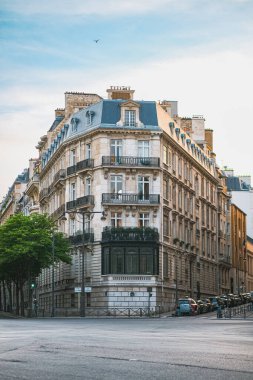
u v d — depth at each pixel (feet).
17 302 291.17
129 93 306.76
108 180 275.80
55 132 344.90
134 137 278.87
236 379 46.85
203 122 379.35
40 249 264.52
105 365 55.77
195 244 340.59
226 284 419.33
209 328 136.98
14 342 85.25
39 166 402.72
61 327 141.59
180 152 313.73
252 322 176.24
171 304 289.12
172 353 67.26
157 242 271.08
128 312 254.88
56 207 324.80
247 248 508.12
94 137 281.13
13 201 535.60
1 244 266.57
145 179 278.87
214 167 395.55
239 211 469.57
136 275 266.57
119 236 267.39
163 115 293.84
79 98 338.54
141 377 47.98
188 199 329.93
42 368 53.67
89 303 275.80
